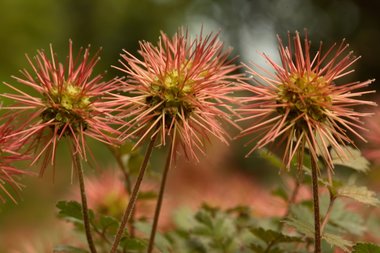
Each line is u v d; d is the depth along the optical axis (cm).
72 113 32
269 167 103
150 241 35
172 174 65
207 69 32
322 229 33
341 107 32
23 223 89
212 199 45
